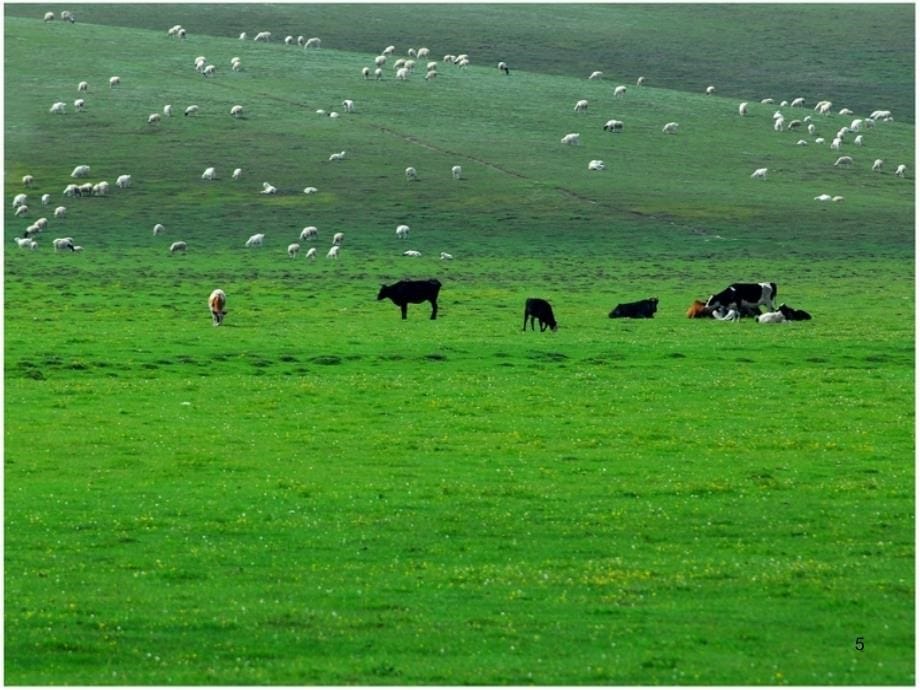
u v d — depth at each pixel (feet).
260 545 81.82
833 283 258.16
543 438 111.86
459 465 102.53
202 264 278.05
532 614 69.72
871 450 107.96
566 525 86.74
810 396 130.82
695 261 296.10
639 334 176.76
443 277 263.29
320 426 115.34
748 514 89.66
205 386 132.57
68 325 178.60
